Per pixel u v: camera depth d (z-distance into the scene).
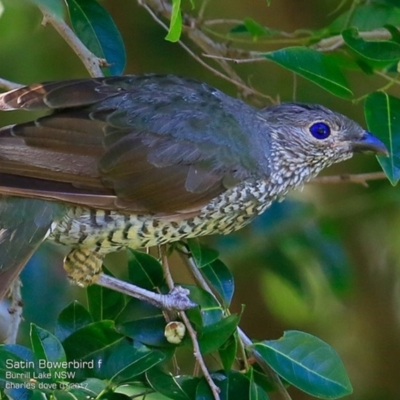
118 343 9.75
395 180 10.60
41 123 10.59
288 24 15.56
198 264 10.47
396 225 15.90
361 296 16.53
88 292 10.70
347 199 15.14
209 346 9.83
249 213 11.44
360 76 15.17
